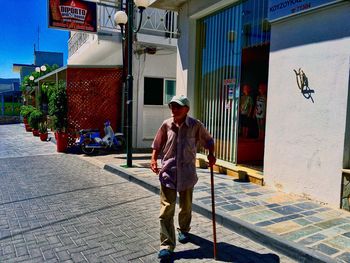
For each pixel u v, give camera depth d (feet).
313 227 13.53
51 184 22.52
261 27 21.20
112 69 38.24
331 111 15.96
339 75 15.55
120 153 35.81
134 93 38.68
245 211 15.53
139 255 12.15
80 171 26.96
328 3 15.64
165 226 11.96
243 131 23.97
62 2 35.24
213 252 12.37
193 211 16.79
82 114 37.76
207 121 27.02
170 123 12.30
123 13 28.45
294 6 17.35
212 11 25.53
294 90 17.87
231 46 24.11
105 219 15.80
